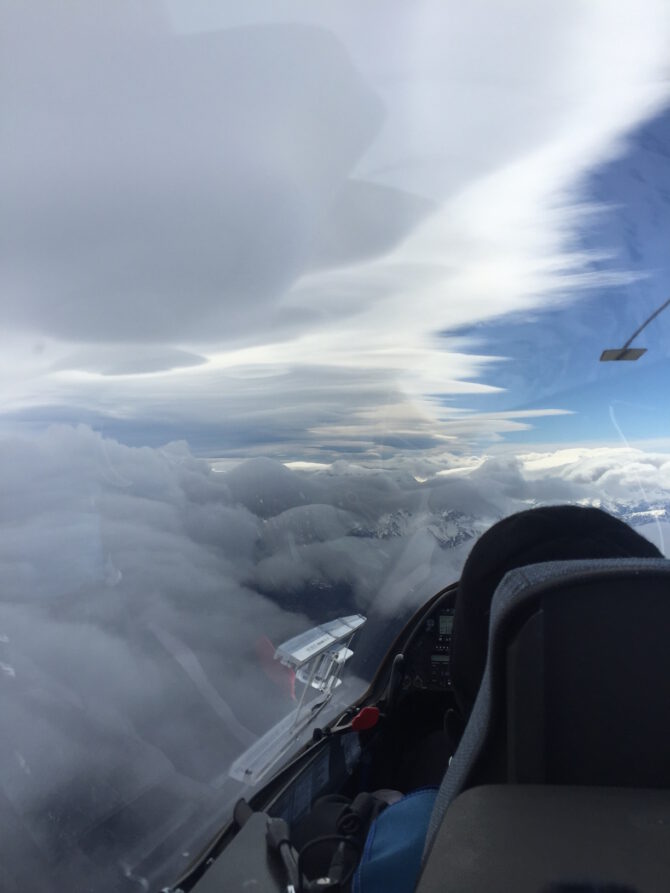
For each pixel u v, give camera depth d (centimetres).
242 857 123
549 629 68
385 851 91
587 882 56
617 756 69
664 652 68
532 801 65
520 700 69
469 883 58
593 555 100
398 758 224
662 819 62
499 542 100
